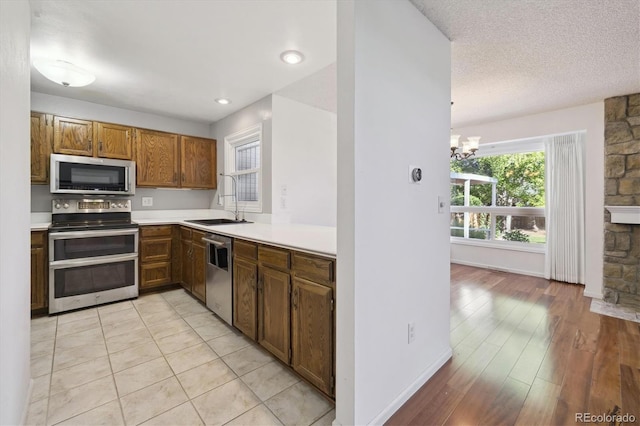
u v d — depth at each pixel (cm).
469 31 192
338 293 138
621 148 318
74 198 321
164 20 183
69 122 302
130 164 333
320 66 245
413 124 168
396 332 157
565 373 186
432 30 183
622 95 314
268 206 316
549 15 175
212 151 407
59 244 272
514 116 393
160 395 163
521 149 442
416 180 168
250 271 213
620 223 316
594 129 340
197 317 269
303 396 164
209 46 215
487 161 489
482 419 148
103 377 178
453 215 530
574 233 384
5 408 112
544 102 337
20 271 136
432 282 190
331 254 148
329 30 194
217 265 258
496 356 207
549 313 286
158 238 338
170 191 398
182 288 359
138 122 363
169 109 356
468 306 303
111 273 302
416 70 169
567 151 387
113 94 307
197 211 423
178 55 227
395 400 156
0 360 106
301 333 169
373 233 141
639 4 164
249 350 212
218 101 329
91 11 174
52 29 192
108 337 229
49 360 195
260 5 170
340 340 137
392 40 150
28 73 150
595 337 235
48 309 269
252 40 207
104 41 207
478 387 173
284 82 277
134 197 368
